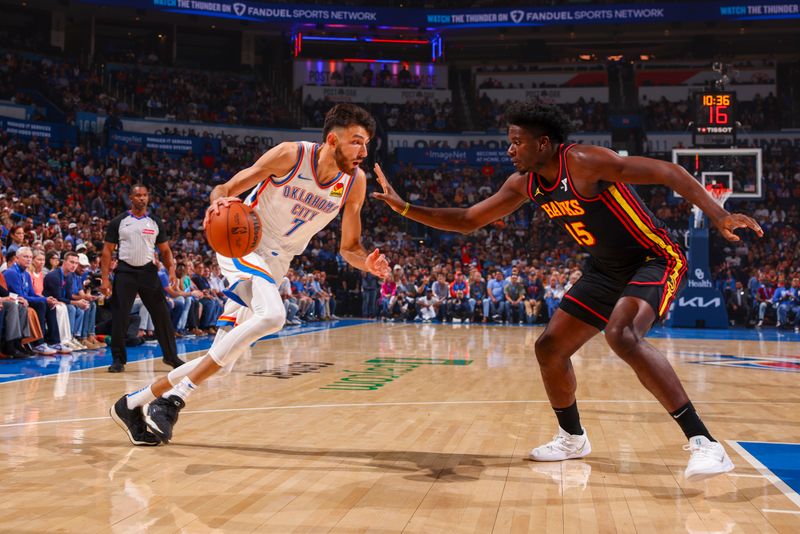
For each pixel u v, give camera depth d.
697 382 6.17
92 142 20.80
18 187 16.78
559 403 3.20
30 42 23.70
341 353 8.80
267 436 3.65
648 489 2.71
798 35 26.23
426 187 24.08
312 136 24.61
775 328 16.64
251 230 2.99
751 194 15.72
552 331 3.14
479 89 26.72
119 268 6.44
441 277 17.78
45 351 8.11
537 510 2.42
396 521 2.28
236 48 27.28
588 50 28.22
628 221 2.91
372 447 3.42
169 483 2.71
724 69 16.27
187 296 11.08
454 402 4.89
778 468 3.04
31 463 3.01
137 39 26.42
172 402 3.30
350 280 19.92
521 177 3.22
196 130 23.23
